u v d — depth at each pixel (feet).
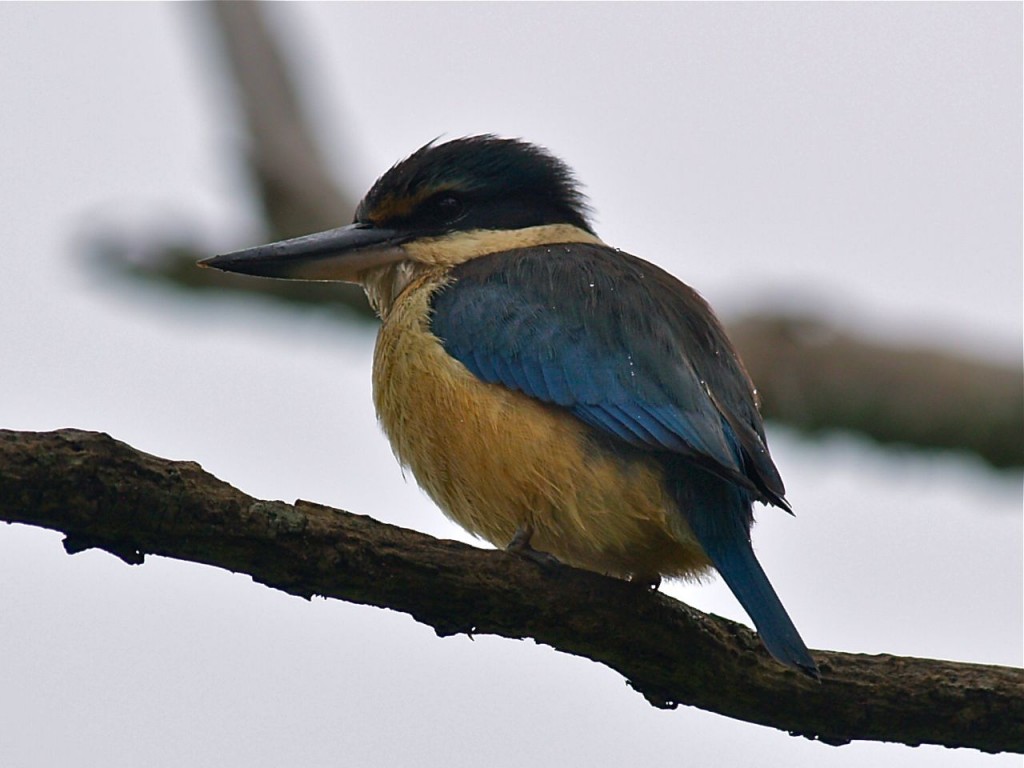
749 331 45.65
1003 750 28.94
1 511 22.95
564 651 28.35
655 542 30.19
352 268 36.91
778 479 30.19
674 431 29.78
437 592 26.25
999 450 45.06
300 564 24.97
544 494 30.35
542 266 33.27
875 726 28.71
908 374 44.98
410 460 32.78
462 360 31.55
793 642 27.40
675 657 28.37
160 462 23.76
